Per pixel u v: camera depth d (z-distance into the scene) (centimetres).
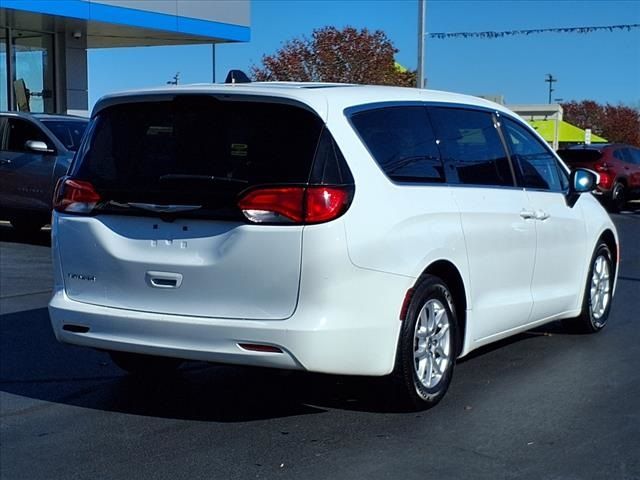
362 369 509
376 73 2530
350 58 2523
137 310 525
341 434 534
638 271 1197
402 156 552
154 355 528
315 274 484
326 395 614
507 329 653
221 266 498
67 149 1305
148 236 521
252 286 494
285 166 496
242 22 2123
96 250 537
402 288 525
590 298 773
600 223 775
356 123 527
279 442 524
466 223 588
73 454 514
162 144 530
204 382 656
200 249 505
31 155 1312
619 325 834
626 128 6856
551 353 725
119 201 530
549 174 723
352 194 500
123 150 544
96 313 533
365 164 517
